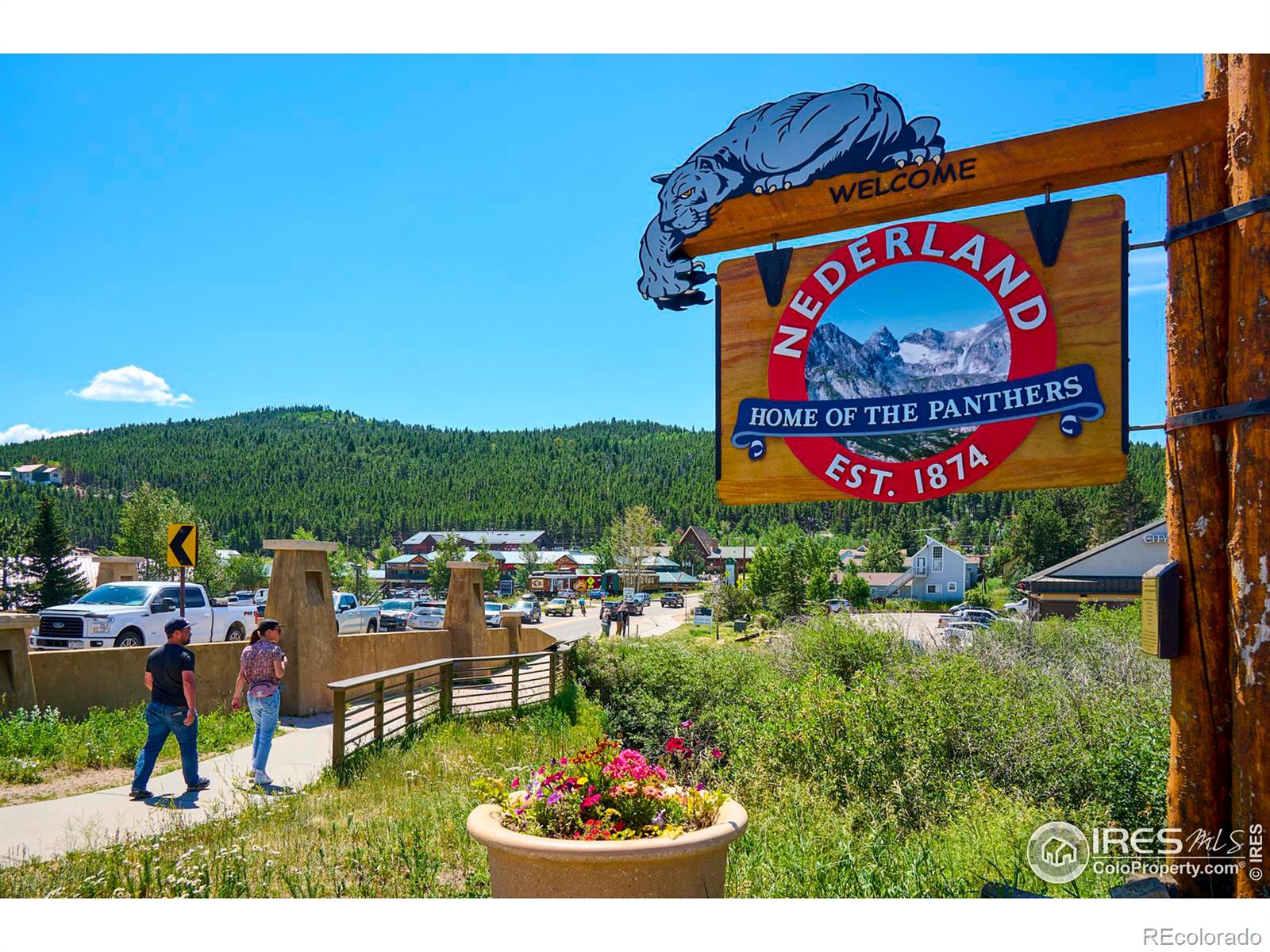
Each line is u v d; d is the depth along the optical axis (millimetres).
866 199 4719
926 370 4621
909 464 4625
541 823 4141
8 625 10852
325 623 15023
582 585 133625
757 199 4941
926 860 6047
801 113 4887
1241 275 3662
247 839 6742
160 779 9508
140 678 12875
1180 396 3887
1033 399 4398
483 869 5879
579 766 4277
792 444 4852
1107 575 39750
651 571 141375
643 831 4078
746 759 10586
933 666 12391
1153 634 3889
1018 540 89125
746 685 17312
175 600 19781
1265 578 3504
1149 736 8477
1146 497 86938
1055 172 4320
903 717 10477
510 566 146125
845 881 5598
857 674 12188
